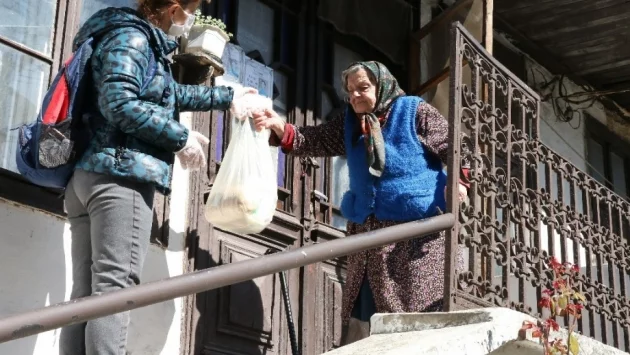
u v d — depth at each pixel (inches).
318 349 202.1
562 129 336.5
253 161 153.5
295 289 201.3
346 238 130.3
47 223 155.6
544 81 331.0
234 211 149.6
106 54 135.8
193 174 184.5
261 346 190.5
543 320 145.9
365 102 163.8
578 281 185.6
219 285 110.6
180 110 151.0
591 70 334.0
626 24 299.6
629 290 250.1
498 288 160.1
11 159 155.8
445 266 148.6
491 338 131.8
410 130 162.1
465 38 165.3
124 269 134.2
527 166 188.4
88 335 129.0
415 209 158.7
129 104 132.8
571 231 189.6
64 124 135.0
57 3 169.9
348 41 244.4
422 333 135.5
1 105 157.6
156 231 172.7
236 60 207.6
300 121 221.1
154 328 168.9
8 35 161.3
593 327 188.4
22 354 147.7
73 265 142.1
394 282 156.5
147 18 146.6
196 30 182.9
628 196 360.8
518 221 171.2
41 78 164.2
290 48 225.8
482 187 162.4
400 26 258.4
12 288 148.3
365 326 160.4
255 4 219.1
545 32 308.7
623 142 366.3
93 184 135.6
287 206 207.5
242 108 155.3
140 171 135.6
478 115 164.7
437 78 245.4
